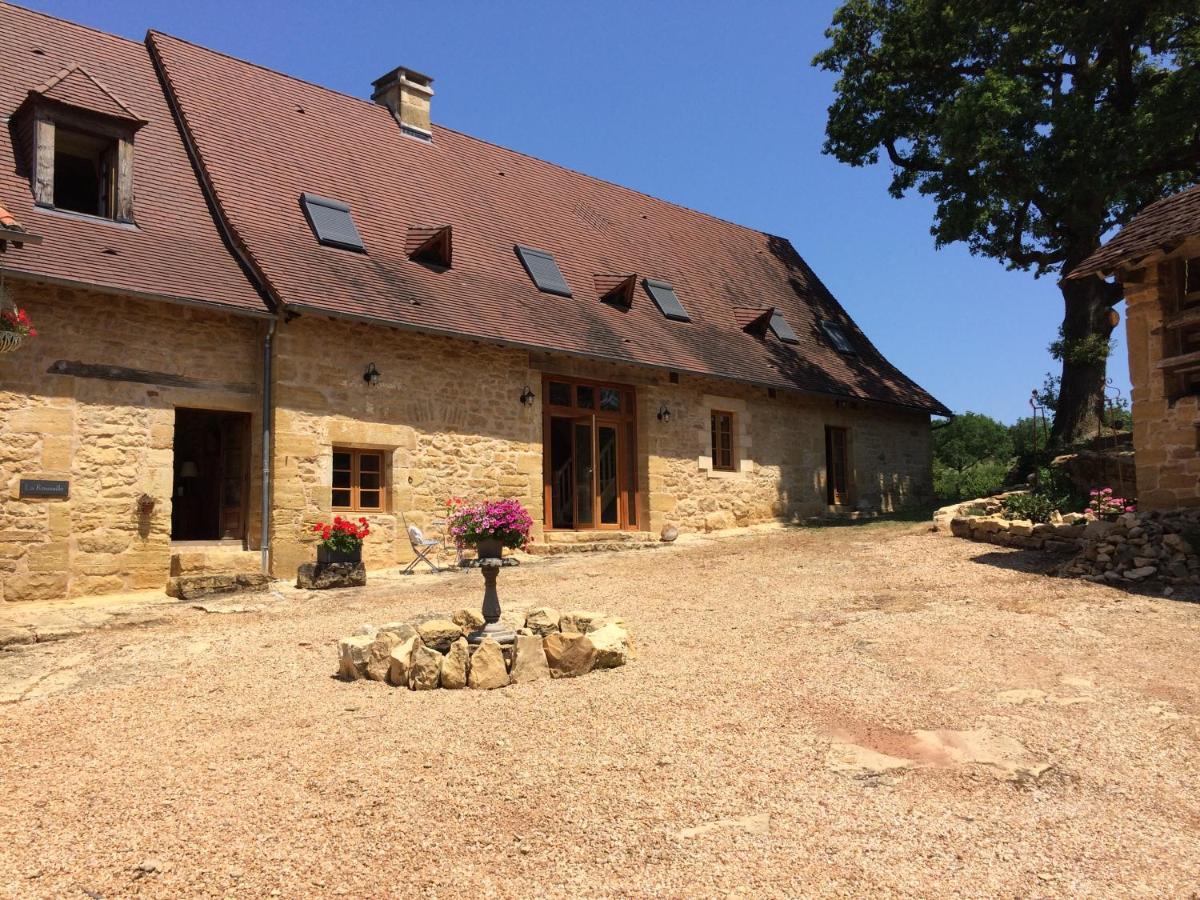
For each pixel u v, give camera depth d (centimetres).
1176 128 1311
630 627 701
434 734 451
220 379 1007
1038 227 1603
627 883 297
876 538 1179
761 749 417
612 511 1409
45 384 888
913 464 1970
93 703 533
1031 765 396
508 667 557
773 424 1655
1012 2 1426
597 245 1630
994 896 288
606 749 422
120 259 938
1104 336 1555
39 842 333
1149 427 921
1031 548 959
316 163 1302
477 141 1684
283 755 427
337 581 959
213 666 615
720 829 336
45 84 980
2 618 782
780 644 621
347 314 1028
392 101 1559
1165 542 799
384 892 294
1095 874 303
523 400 1266
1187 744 421
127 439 935
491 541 596
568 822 344
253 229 1090
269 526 1007
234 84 1334
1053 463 1297
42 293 893
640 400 1446
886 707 474
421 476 1145
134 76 1234
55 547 883
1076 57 1571
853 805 356
